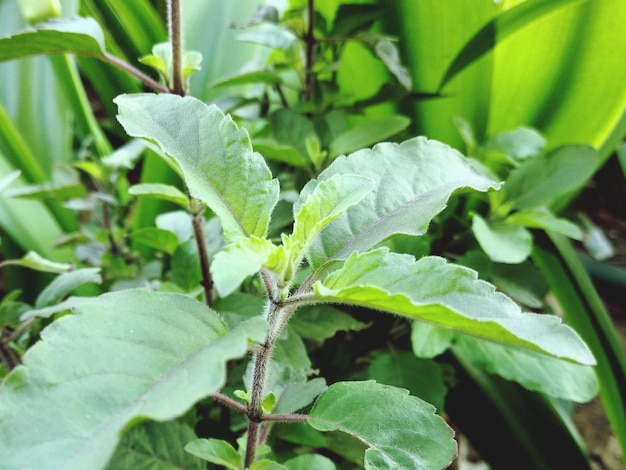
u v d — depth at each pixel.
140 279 0.15
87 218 0.22
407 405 0.08
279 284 0.07
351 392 0.08
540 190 0.15
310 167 0.15
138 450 0.09
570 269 0.17
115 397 0.06
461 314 0.05
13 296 0.14
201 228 0.12
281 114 0.15
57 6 0.14
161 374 0.06
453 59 0.17
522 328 0.06
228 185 0.08
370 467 0.07
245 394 0.08
